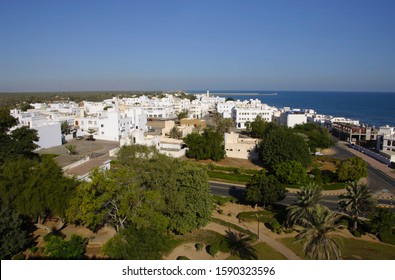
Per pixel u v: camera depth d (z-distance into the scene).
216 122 153.62
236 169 86.56
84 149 108.31
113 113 128.62
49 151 103.88
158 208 42.56
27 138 75.50
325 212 37.34
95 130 130.50
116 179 40.56
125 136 116.31
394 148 116.25
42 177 44.94
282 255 44.69
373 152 114.38
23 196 43.09
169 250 43.94
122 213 39.41
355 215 52.12
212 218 55.22
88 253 40.91
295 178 73.00
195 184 49.09
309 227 35.81
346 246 47.50
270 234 51.09
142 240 37.72
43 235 45.75
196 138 99.06
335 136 160.00
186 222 47.22
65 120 133.00
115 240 37.81
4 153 68.06
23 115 124.38
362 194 51.31
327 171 88.44
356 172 77.56
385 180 84.06
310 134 122.06
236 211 60.59
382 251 46.41
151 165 47.84
